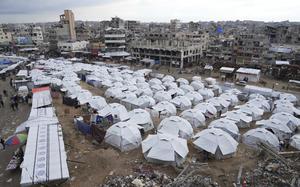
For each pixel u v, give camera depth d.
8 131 29.75
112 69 66.94
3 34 134.62
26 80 50.34
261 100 41.75
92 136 26.23
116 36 106.06
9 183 19.25
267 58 86.25
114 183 17.98
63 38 130.88
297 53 83.38
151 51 95.94
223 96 44.09
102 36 128.50
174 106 37.25
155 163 21.34
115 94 42.75
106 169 20.12
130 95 41.41
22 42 126.25
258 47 86.50
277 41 128.38
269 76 74.38
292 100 46.22
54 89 45.75
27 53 113.94
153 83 54.31
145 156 22.09
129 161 21.73
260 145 24.23
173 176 19.47
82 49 115.31
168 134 24.20
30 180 15.62
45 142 20.17
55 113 32.34
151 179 18.67
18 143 22.09
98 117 30.11
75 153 22.75
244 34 89.94
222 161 22.55
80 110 35.50
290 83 65.31
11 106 38.12
